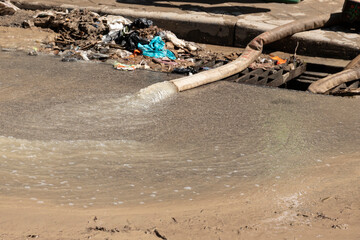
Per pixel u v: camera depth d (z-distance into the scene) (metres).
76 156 5.76
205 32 11.91
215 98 8.38
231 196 4.95
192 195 4.95
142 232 3.97
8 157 5.55
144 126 6.92
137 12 12.34
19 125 6.63
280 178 5.44
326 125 7.28
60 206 4.48
